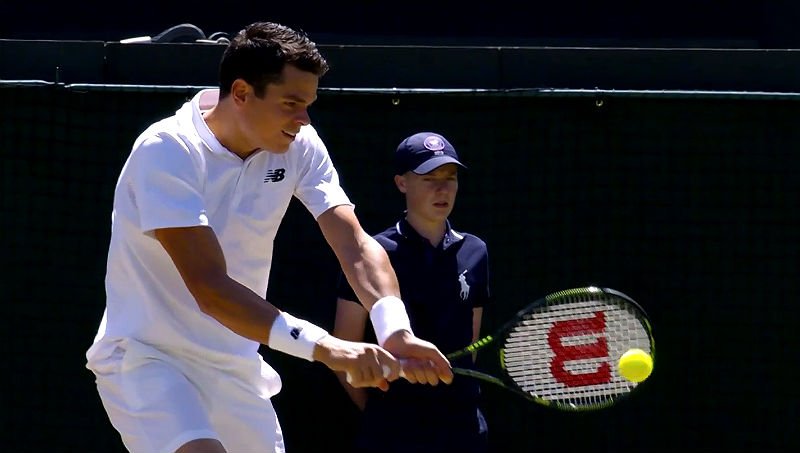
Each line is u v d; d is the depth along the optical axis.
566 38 26.47
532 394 13.52
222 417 12.88
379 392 15.84
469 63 18.50
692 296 18.78
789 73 18.66
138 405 12.03
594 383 14.14
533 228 18.61
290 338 11.47
